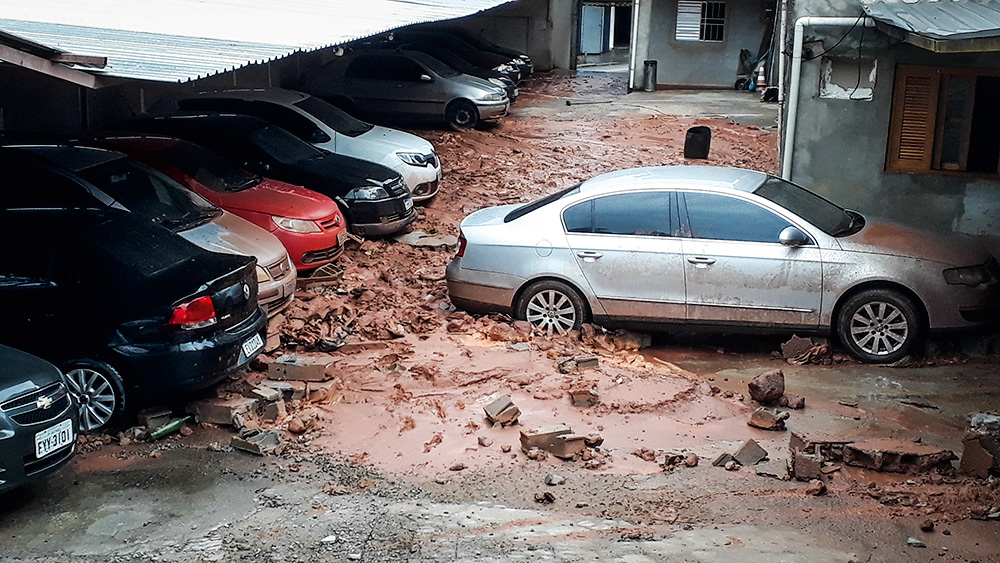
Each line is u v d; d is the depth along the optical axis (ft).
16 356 23.06
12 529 21.25
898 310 32.30
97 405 26.40
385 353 32.32
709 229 33.53
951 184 40.70
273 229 39.19
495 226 35.50
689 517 21.77
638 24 115.85
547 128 83.20
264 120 48.75
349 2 59.88
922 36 32.99
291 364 29.68
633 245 33.81
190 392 26.96
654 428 27.32
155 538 20.77
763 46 115.03
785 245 32.81
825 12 40.52
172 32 38.01
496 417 26.91
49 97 45.80
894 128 40.96
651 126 85.51
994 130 40.04
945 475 24.17
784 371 32.42
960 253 32.83
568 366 30.76
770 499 22.84
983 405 29.32
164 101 54.95
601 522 21.43
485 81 82.94
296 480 23.99
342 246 41.96
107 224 27.99
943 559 19.57
